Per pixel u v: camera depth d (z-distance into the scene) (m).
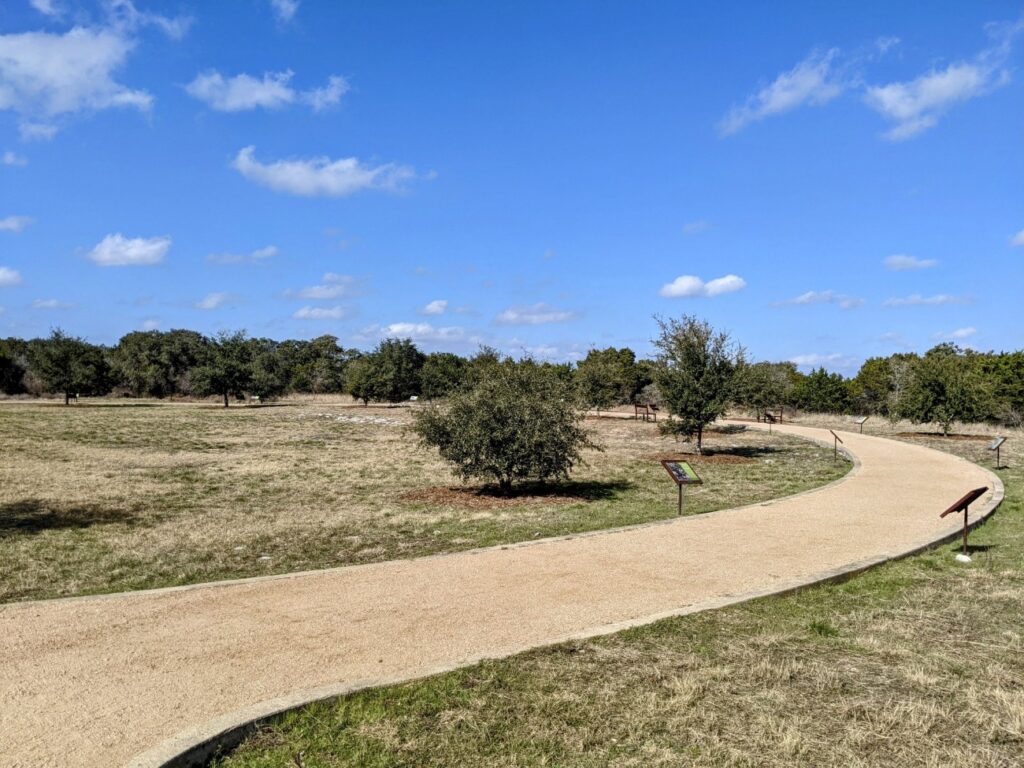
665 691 5.71
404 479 18.41
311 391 71.19
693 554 10.05
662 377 23.59
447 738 4.96
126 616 7.40
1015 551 10.55
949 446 27.72
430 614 7.49
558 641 6.70
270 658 6.27
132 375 63.44
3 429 30.34
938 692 5.75
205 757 4.70
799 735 5.02
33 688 5.61
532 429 15.34
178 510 14.02
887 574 9.27
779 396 39.97
